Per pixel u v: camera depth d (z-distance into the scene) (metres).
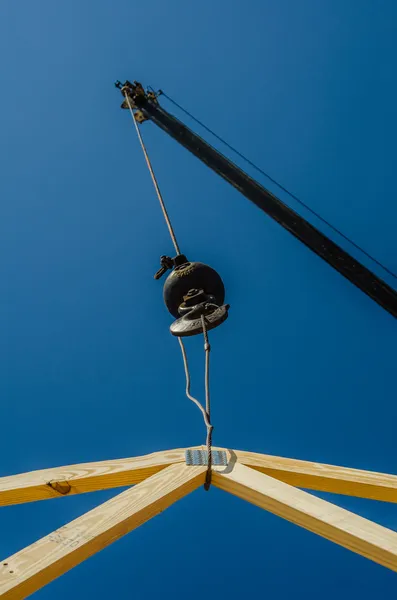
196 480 2.82
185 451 3.03
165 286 3.95
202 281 3.89
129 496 2.61
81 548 2.24
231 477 2.80
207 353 3.21
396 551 2.25
